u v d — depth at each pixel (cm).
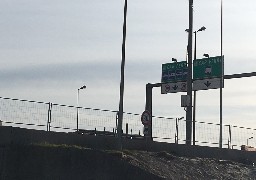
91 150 2319
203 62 4166
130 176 2300
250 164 3120
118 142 2581
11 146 2323
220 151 3086
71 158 2297
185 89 4238
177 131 3114
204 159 2888
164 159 2634
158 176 2270
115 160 2323
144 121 2798
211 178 2558
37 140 2430
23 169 2289
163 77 4403
